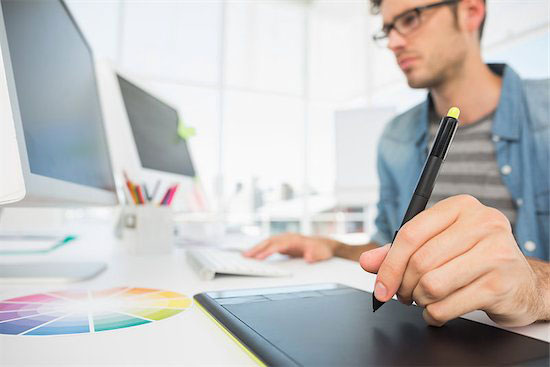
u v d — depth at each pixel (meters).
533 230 1.04
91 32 3.90
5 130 0.34
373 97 4.62
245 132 4.93
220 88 4.47
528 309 0.27
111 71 0.88
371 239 1.39
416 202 0.29
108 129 0.87
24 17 0.42
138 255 0.74
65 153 0.52
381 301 0.27
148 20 4.31
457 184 1.22
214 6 4.50
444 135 0.29
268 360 0.20
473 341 0.23
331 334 0.24
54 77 0.51
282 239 0.69
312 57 5.07
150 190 0.93
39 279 0.45
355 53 4.86
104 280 0.47
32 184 0.36
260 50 4.98
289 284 0.45
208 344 0.24
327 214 5.13
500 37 2.90
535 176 1.08
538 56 2.68
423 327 0.26
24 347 0.23
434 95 1.28
